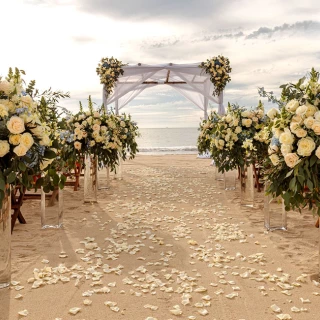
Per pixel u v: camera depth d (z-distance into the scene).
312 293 3.13
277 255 4.07
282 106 3.50
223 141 6.59
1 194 3.03
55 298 3.06
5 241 3.26
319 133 3.04
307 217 5.67
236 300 3.03
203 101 16.28
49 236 4.82
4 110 2.97
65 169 6.66
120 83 14.13
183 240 4.65
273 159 3.45
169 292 3.17
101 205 6.77
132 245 4.36
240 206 6.54
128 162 15.32
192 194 7.79
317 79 3.26
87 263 3.84
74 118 6.69
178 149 25.09
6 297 3.08
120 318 2.75
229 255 4.09
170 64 13.35
